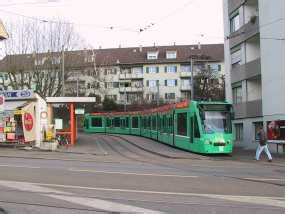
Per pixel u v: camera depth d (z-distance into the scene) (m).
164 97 118.94
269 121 38.34
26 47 59.56
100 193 13.41
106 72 110.88
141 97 109.50
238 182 16.17
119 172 18.92
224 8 49.88
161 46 125.00
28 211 10.84
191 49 122.12
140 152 34.06
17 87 59.41
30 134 36.41
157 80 120.31
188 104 34.44
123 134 64.94
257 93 43.34
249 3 43.62
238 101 46.16
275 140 37.00
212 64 117.38
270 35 38.19
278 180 16.95
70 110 41.19
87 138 52.91
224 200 12.27
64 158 27.17
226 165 24.31
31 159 25.95
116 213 10.58
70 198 12.50
